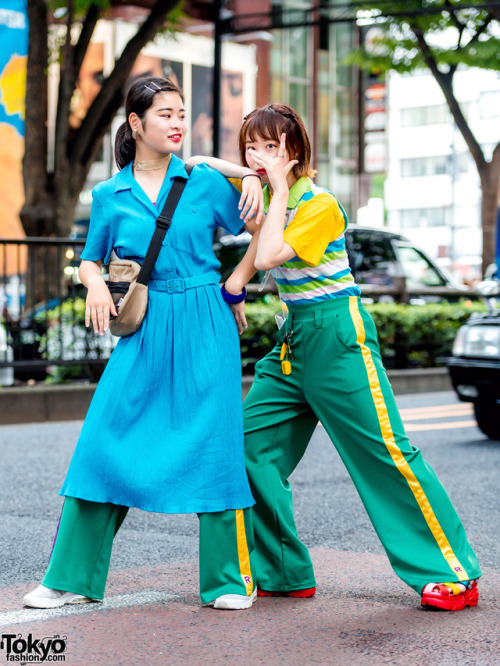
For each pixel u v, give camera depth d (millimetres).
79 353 10211
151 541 4926
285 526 3766
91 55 28609
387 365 13219
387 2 19625
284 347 3713
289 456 3838
